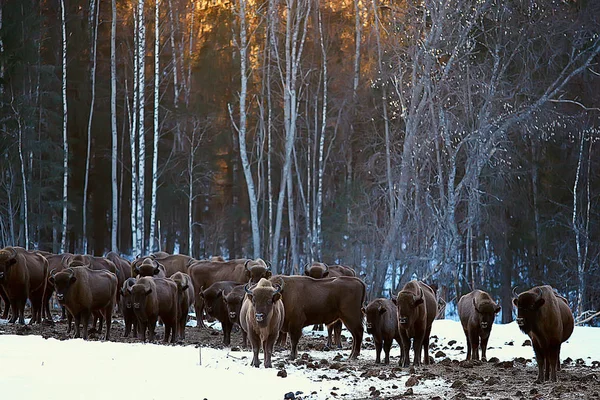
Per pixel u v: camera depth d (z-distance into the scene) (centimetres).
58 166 19062
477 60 19338
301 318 7256
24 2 19475
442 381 6119
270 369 6322
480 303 7325
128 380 5253
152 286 8194
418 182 18075
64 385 4969
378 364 7144
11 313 10438
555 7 18912
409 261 16975
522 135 19475
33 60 19525
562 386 5688
